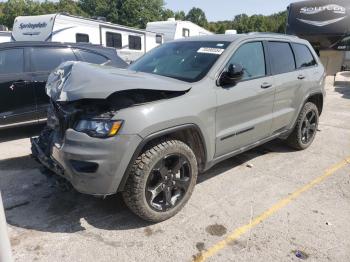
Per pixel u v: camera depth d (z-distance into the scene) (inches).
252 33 170.6
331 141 234.1
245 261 108.6
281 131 188.4
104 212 135.3
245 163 188.5
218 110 138.9
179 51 163.5
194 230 124.2
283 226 127.2
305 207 141.1
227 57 147.7
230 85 144.6
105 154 109.9
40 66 235.8
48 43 243.8
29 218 130.6
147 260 108.5
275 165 186.5
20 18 488.1
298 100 193.3
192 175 133.3
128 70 151.1
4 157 195.2
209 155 140.4
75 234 121.1
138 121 112.7
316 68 211.0
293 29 534.9
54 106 129.3
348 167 185.8
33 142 145.6
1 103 221.0
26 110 230.7
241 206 141.3
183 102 125.6
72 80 119.0
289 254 111.9
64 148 114.5
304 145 209.8
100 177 111.7
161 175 123.5
